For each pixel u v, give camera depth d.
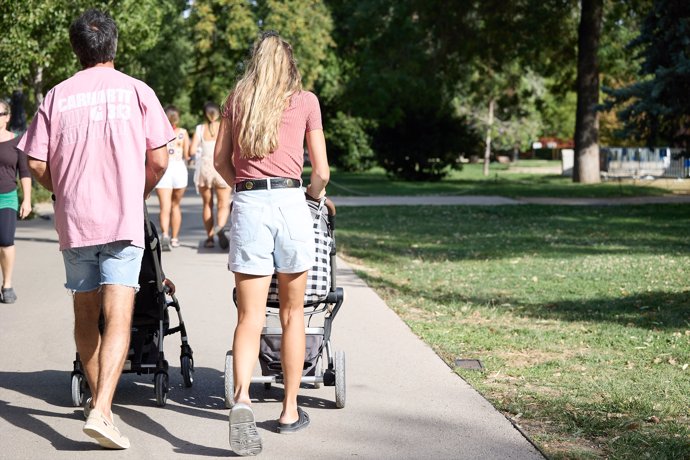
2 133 14.42
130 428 8.12
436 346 11.59
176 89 76.44
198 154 21.50
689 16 38.25
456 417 8.46
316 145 7.89
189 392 9.41
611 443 7.64
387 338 12.00
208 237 22.02
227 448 7.59
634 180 56.06
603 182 56.31
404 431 8.04
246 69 7.89
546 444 7.65
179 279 16.97
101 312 8.54
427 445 7.64
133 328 9.04
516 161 111.69
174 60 73.44
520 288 16.53
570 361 10.79
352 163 77.81
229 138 7.91
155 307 8.98
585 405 8.84
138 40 43.62
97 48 7.91
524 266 19.48
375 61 61.34
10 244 14.45
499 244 24.11
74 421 8.34
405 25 59.81
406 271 18.88
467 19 56.94
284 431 7.94
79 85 7.83
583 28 54.66
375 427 8.16
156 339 9.20
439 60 58.84
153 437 7.86
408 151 61.41
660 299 15.20
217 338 11.97
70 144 7.69
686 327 12.91
